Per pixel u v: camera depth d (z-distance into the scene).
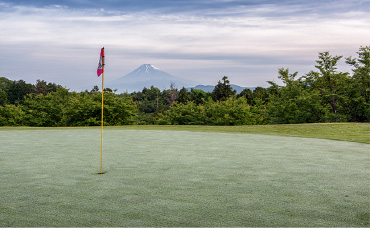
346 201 4.43
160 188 5.17
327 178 5.91
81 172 6.51
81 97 42.94
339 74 35.75
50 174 6.32
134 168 6.93
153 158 8.35
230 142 12.43
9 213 3.97
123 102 41.59
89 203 4.37
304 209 4.08
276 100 40.09
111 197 4.66
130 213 3.95
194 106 42.75
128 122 43.03
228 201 4.43
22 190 5.08
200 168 6.92
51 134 16.61
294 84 38.00
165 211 4.02
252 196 4.68
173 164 7.43
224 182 5.59
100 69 6.89
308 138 14.20
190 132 17.97
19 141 12.94
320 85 37.66
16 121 44.94
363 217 3.80
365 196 4.68
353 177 6.00
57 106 45.75
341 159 8.19
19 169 6.85
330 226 3.51
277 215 3.86
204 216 3.83
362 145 11.39
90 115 40.56
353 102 34.53
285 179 5.82
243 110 37.97
